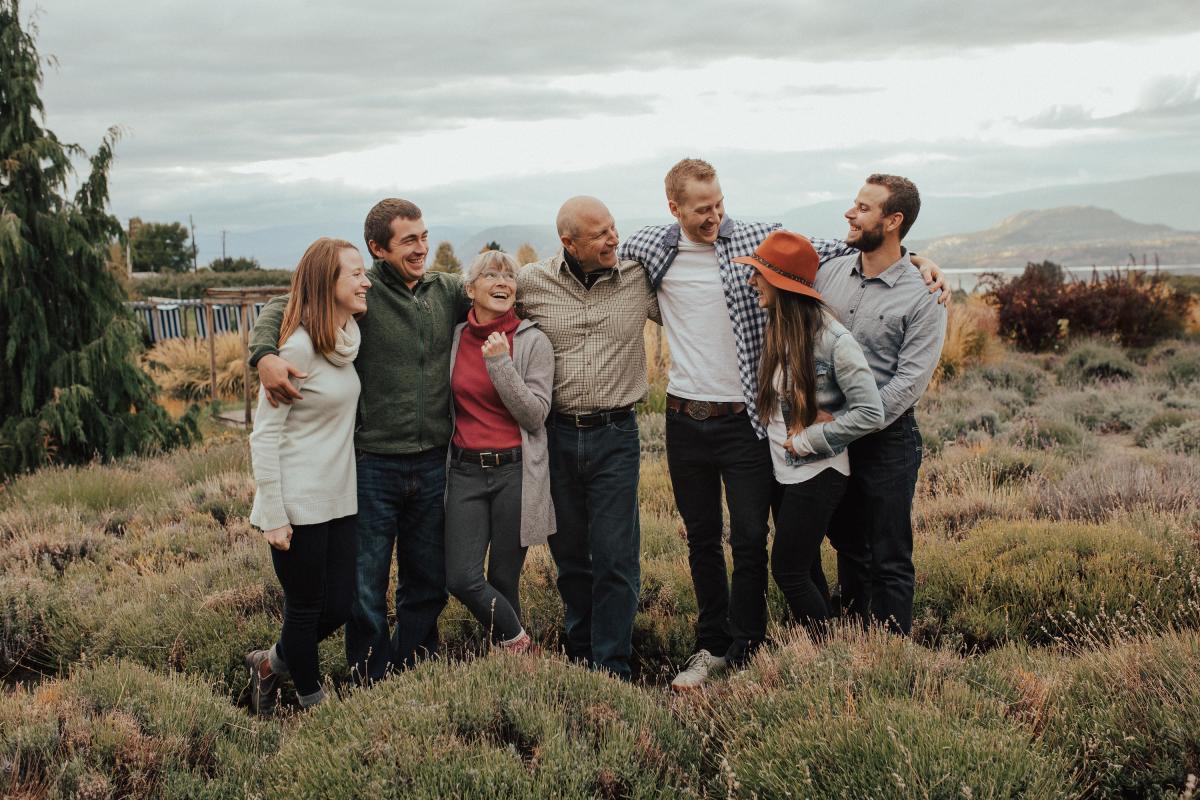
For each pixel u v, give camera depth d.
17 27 10.40
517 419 3.62
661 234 3.83
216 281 41.94
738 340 3.65
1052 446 9.01
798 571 3.73
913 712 2.76
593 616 3.88
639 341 3.83
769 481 3.77
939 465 7.65
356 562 3.62
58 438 10.43
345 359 3.36
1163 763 2.62
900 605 3.73
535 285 3.79
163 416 11.26
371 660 3.72
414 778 2.57
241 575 5.01
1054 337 18.97
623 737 2.83
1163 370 14.63
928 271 3.70
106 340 10.70
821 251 3.99
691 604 4.61
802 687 3.13
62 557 6.05
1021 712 2.94
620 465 3.79
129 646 4.29
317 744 2.87
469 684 3.09
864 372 3.44
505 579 3.81
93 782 2.79
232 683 4.01
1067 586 4.32
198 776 2.96
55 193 10.70
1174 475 6.73
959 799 2.39
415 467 3.68
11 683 4.37
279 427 3.27
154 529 6.71
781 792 2.60
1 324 10.35
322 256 3.27
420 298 3.64
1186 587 4.27
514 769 2.59
